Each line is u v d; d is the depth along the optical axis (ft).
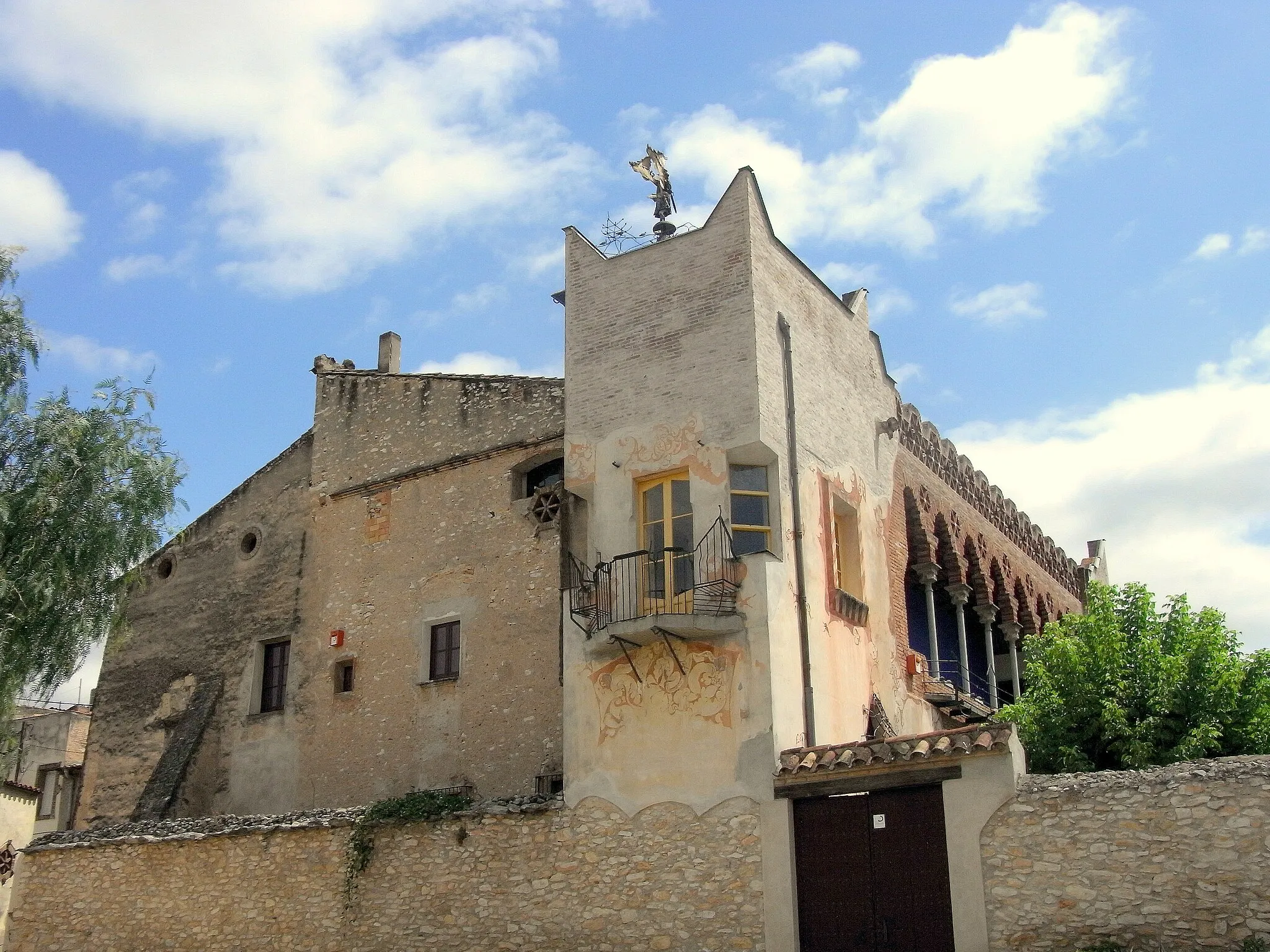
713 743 64.49
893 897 57.88
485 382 95.96
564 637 70.85
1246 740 67.87
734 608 66.44
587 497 74.84
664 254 76.43
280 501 104.58
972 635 105.19
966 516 101.19
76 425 81.71
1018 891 54.29
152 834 80.94
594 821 66.23
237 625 102.63
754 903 60.64
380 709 91.91
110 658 109.09
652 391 73.67
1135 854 52.26
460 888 68.49
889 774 59.00
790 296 77.66
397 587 94.63
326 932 71.51
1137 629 74.84
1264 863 49.55
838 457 79.46
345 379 104.42
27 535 78.69
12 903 82.79
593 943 63.87
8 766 88.33
